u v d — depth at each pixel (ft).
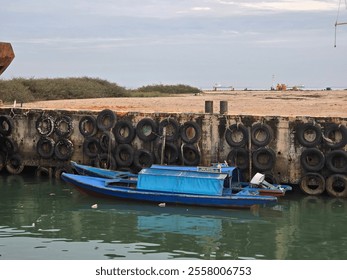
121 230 76.43
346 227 79.20
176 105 157.38
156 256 65.67
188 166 101.71
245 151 100.42
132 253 66.85
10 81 201.67
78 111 111.45
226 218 82.99
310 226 79.46
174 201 88.63
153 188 89.76
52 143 112.78
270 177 99.30
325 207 89.97
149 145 106.73
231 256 66.28
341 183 95.71
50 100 194.59
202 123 103.30
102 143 108.99
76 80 231.30
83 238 72.79
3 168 118.01
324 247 70.49
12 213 85.40
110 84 245.86
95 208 88.17
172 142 105.29
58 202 92.22
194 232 75.97
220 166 89.51
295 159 98.48
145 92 263.29
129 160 107.34
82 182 92.79
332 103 171.32
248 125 100.53
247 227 78.69
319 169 96.53
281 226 79.30
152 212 85.87
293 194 98.84
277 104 167.94
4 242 70.79
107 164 108.78
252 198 84.74
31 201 93.04
